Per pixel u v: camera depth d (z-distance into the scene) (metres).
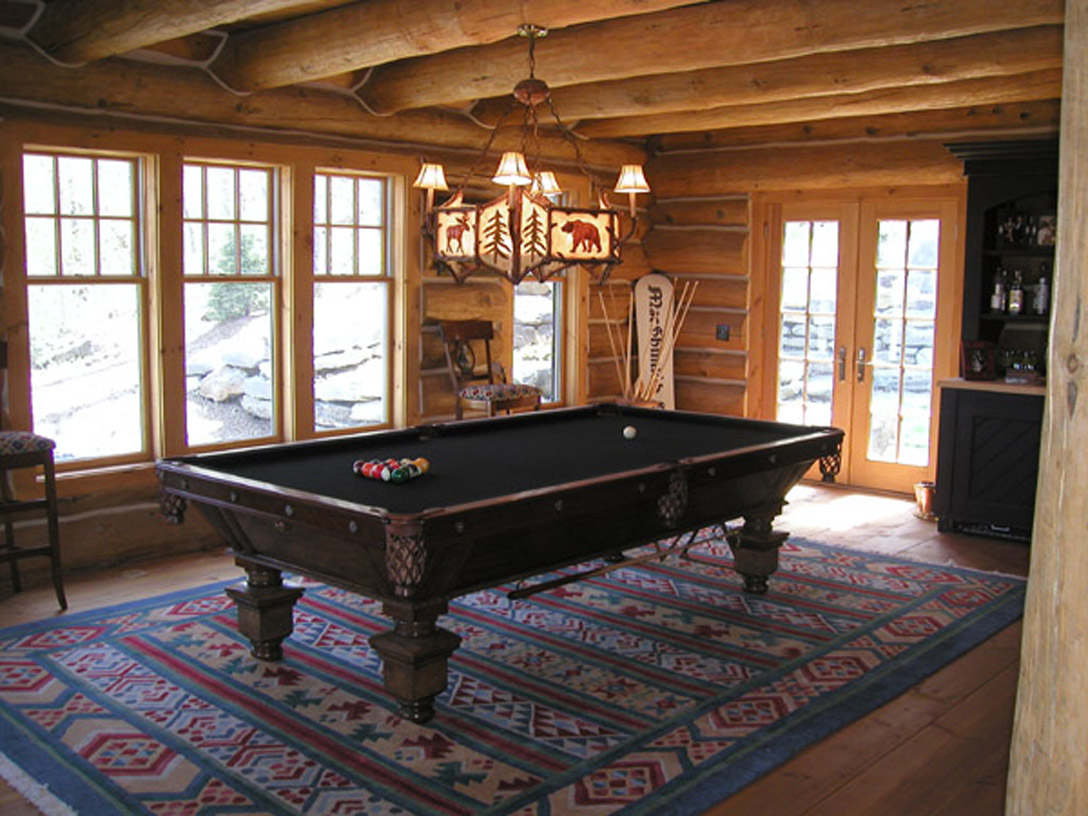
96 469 5.60
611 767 3.38
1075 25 1.32
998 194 6.38
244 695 3.91
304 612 4.88
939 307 7.42
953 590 5.35
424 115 6.89
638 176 5.09
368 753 3.46
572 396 8.29
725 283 8.37
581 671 4.20
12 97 5.05
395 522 3.19
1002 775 3.36
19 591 5.14
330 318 6.68
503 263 4.24
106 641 4.46
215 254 6.05
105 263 5.58
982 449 6.38
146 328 5.75
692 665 4.28
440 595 3.56
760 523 5.18
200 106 5.73
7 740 3.51
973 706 3.91
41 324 5.37
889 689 4.04
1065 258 1.33
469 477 4.12
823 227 7.94
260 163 6.11
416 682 3.63
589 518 3.95
